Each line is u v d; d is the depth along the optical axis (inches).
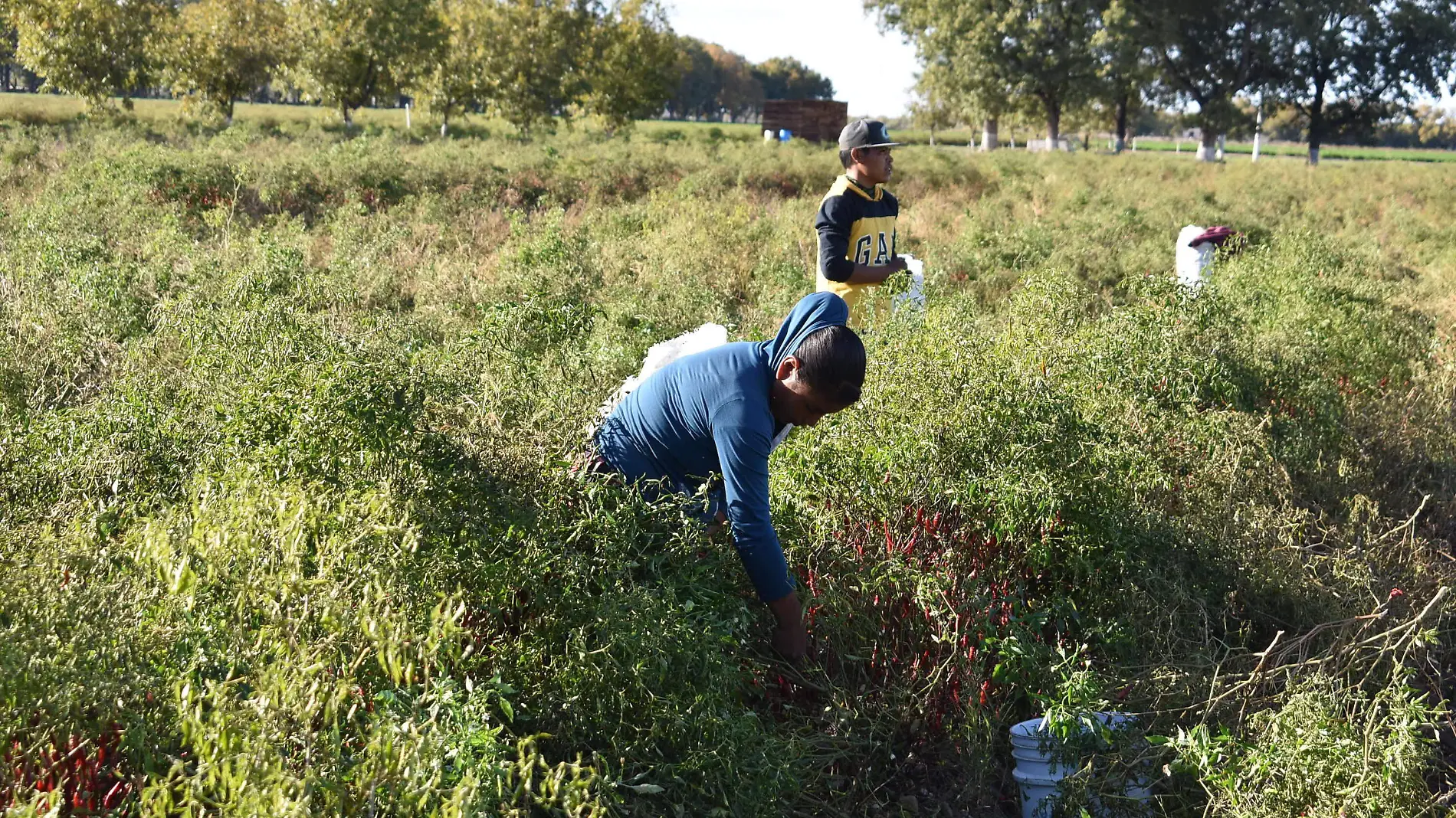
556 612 99.8
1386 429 213.5
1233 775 104.4
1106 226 512.4
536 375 178.1
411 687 87.5
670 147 924.0
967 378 152.3
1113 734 110.9
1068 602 131.5
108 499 121.2
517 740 91.9
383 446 109.4
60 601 82.2
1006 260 406.0
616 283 338.0
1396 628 125.0
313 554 92.7
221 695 75.1
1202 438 170.9
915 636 126.8
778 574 112.7
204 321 185.8
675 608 99.5
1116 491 141.3
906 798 115.3
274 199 527.5
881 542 133.4
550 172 684.1
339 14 1323.8
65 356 199.6
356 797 73.6
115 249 346.9
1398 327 266.4
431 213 495.2
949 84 1856.5
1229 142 3422.7
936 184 818.2
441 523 102.7
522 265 339.9
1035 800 114.0
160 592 88.7
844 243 215.0
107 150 667.4
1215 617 141.1
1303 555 163.9
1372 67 1691.7
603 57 1526.8
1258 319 269.1
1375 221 682.2
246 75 1298.0
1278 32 1697.8
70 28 1198.3
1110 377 185.9
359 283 303.1
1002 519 132.1
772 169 784.3
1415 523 191.9
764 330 261.7
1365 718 120.2
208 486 104.0
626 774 96.3
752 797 94.6
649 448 118.3
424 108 1438.2
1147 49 1796.3
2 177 532.7
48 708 75.0
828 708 116.0
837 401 112.2
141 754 78.0
